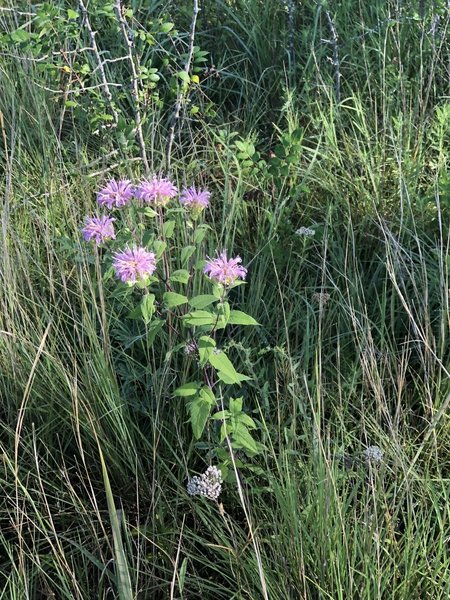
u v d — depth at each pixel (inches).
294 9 66.5
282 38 68.2
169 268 40.9
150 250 37.8
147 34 50.8
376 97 60.4
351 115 59.7
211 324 34.3
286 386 38.4
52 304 45.4
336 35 62.6
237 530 34.9
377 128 58.2
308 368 42.4
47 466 39.5
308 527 33.2
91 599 34.5
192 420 33.5
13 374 41.1
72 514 37.9
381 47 64.1
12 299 42.1
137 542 36.4
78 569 34.7
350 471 35.2
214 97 68.1
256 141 59.9
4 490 37.1
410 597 31.6
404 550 31.5
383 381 40.6
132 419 41.8
